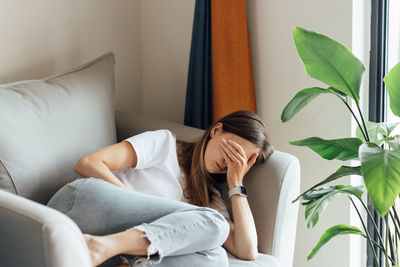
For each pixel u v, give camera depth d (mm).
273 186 1693
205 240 1353
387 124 1712
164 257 1325
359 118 1990
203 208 1395
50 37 2057
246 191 1688
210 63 2213
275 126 2184
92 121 1755
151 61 2523
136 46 2494
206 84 2217
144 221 1341
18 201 1045
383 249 1636
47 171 1576
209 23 2191
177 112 2496
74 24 2152
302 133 2102
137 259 1275
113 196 1380
